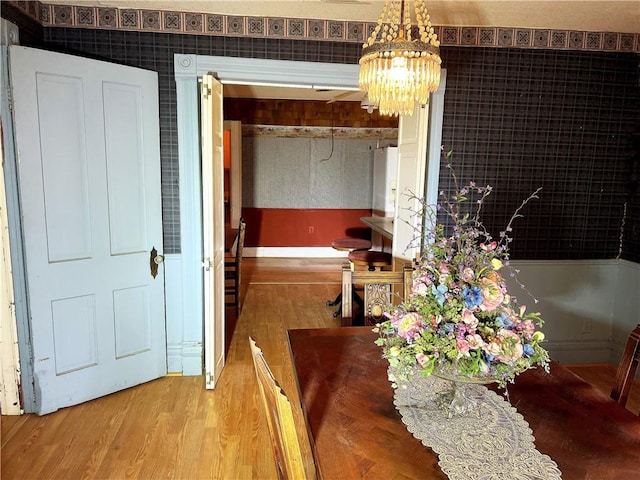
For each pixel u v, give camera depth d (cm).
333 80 318
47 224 261
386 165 648
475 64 326
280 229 757
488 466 123
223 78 308
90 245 279
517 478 118
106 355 294
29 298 260
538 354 142
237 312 466
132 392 304
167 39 302
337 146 741
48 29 293
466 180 338
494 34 322
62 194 264
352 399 157
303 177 745
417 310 143
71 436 253
